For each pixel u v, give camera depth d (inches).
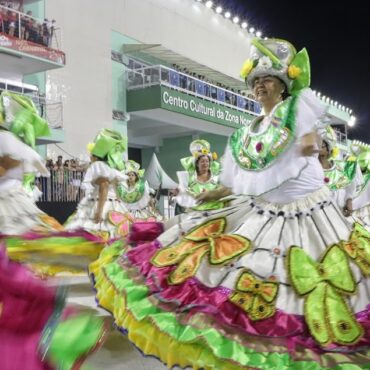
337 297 96.7
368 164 290.7
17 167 161.2
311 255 103.0
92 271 124.7
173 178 911.0
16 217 155.6
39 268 124.0
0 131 161.3
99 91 672.4
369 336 91.6
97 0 678.5
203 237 108.2
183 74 751.7
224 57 970.7
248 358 85.0
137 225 126.4
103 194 252.2
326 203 111.0
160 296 97.4
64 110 618.5
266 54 115.6
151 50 758.5
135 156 929.5
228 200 121.4
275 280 97.3
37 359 47.1
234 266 99.7
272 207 109.3
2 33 478.9
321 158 233.3
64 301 51.0
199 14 904.9
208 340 86.0
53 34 597.0
